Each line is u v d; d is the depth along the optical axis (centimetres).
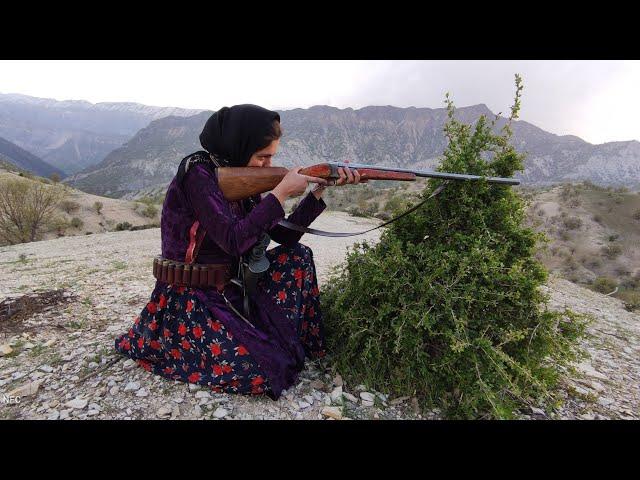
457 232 274
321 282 607
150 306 265
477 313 256
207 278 245
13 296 484
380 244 292
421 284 256
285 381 250
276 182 237
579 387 308
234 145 234
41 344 331
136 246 1298
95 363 292
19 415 233
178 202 240
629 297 990
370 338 267
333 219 2136
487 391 230
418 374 262
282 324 259
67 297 487
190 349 255
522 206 283
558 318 258
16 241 3538
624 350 419
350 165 247
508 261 270
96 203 7169
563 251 9212
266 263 251
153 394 251
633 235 10112
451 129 294
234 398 249
